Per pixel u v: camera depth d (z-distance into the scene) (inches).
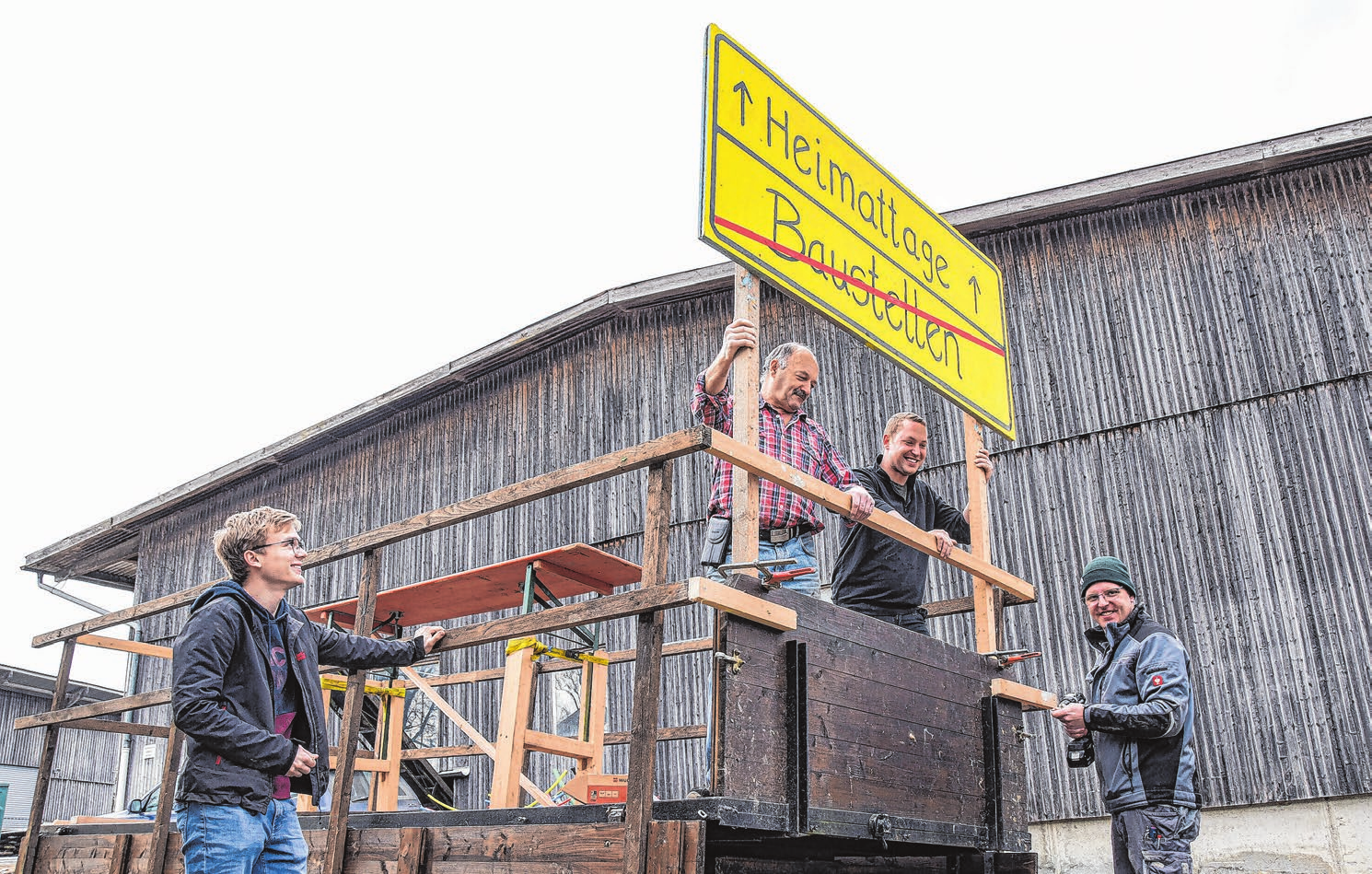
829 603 139.4
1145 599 357.7
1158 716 152.5
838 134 174.9
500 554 512.1
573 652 205.9
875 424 420.5
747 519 130.7
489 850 136.3
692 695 423.5
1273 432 350.9
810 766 127.4
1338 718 318.3
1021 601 191.3
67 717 212.2
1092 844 344.8
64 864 203.3
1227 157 368.2
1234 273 371.6
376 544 163.6
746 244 146.3
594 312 497.0
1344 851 310.8
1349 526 331.0
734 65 153.2
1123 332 386.0
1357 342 344.8
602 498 483.2
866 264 175.2
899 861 168.9
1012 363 403.5
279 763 121.6
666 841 114.1
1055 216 407.8
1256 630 337.4
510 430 530.9
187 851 119.2
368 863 151.5
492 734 468.4
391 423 588.4
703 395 163.0
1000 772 163.3
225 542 135.9
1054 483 384.5
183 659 121.3
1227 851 329.4
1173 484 362.9
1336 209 359.9
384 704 263.9
